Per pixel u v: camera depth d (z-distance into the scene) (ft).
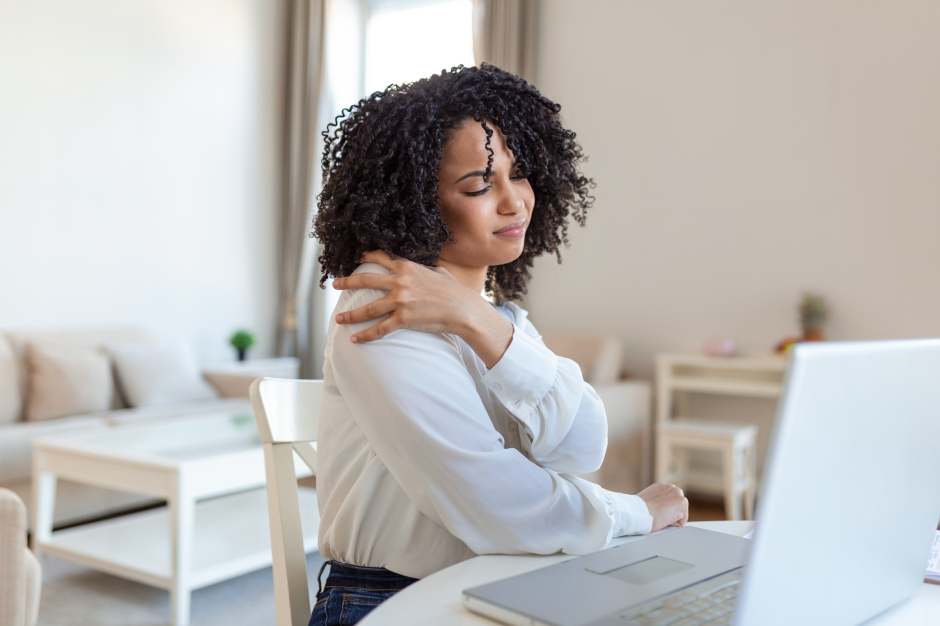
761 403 12.29
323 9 16.74
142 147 14.43
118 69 14.01
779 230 12.16
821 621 1.82
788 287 12.08
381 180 3.07
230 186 16.20
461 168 3.01
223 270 16.07
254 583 8.14
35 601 5.09
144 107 14.46
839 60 11.62
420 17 16.70
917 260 11.06
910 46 11.10
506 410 2.93
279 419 3.22
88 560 7.43
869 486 1.82
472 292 2.75
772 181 12.21
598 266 13.91
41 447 8.20
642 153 13.44
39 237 12.80
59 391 11.35
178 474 6.87
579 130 14.07
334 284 2.76
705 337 12.82
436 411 2.55
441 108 3.04
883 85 11.30
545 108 3.46
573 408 2.81
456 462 2.51
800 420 1.54
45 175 12.87
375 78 17.33
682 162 13.05
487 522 2.54
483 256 3.16
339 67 16.99
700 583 2.17
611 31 13.76
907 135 11.13
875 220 11.37
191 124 15.38
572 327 14.17
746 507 11.37
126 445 8.73
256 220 16.79
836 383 1.60
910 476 1.96
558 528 2.58
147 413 11.85
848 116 11.57
